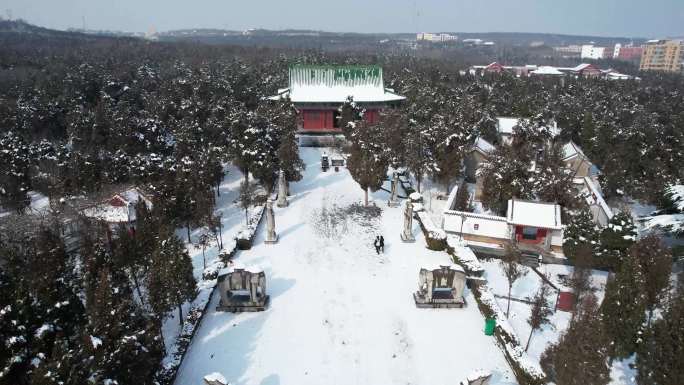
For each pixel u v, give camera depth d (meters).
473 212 53.75
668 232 41.78
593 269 41.81
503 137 76.94
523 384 25.86
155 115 84.00
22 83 110.88
